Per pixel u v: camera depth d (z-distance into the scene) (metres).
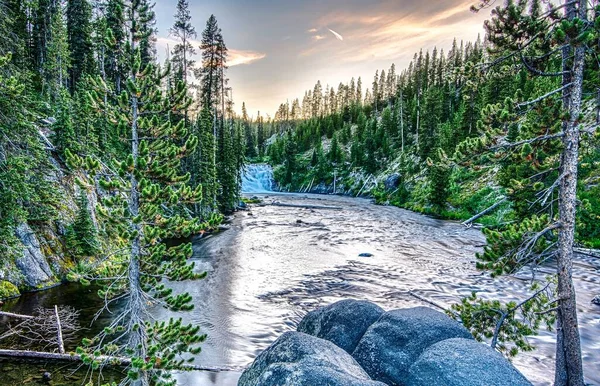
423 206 53.00
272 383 5.05
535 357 12.44
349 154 95.75
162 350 8.64
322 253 28.23
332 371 4.95
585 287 19.12
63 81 43.19
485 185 46.25
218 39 45.97
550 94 7.52
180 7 44.56
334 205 61.59
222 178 48.94
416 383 5.41
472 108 54.72
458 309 9.95
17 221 15.77
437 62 115.12
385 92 137.12
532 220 8.53
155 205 8.34
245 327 15.28
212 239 32.88
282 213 50.91
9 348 12.11
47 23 39.22
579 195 25.83
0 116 14.02
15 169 14.92
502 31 7.75
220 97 48.19
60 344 11.75
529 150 7.52
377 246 30.67
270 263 25.19
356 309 7.85
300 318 16.28
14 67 16.30
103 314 15.48
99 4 38.31
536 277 21.34
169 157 8.87
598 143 7.91
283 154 108.00
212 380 11.45
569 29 6.55
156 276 8.78
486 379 5.00
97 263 9.07
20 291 17.14
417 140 76.19
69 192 22.95
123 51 8.85
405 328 6.61
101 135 29.42
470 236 34.97
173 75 42.75
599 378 11.14
